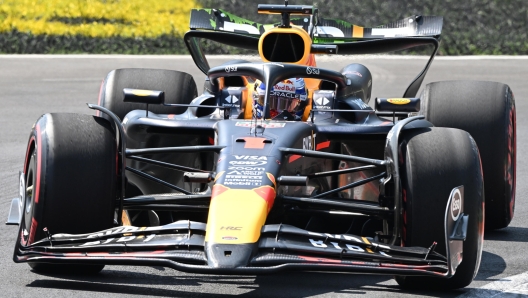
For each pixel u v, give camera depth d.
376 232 20.33
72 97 50.59
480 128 25.31
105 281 19.61
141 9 85.50
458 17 84.12
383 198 19.70
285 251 17.11
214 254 16.66
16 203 20.41
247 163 19.22
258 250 17.08
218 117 23.86
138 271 20.73
